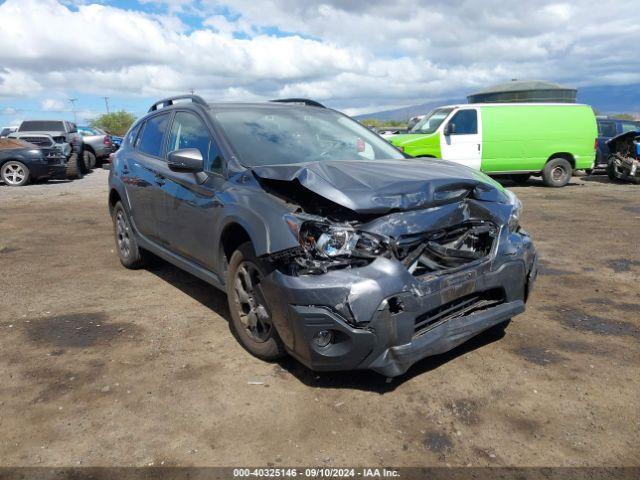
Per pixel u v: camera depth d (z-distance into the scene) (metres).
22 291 5.07
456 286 3.13
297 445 2.63
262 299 3.35
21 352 3.69
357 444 2.63
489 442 2.63
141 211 5.16
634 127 17.45
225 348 3.73
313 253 2.98
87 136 20.77
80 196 12.56
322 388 3.16
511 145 13.31
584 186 14.07
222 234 3.69
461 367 3.40
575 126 13.62
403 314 2.92
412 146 12.90
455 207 3.24
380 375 3.30
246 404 3.00
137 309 4.54
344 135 4.66
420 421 2.82
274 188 3.46
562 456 2.52
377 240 2.95
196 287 5.16
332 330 2.93
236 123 4.29
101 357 3.60
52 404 3.01
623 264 5.87
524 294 3.72
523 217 9.03
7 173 14.96
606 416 2.84
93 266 6.02
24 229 8.31
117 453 2.57
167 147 4.90
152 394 3.11
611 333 3.93
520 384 3.18
